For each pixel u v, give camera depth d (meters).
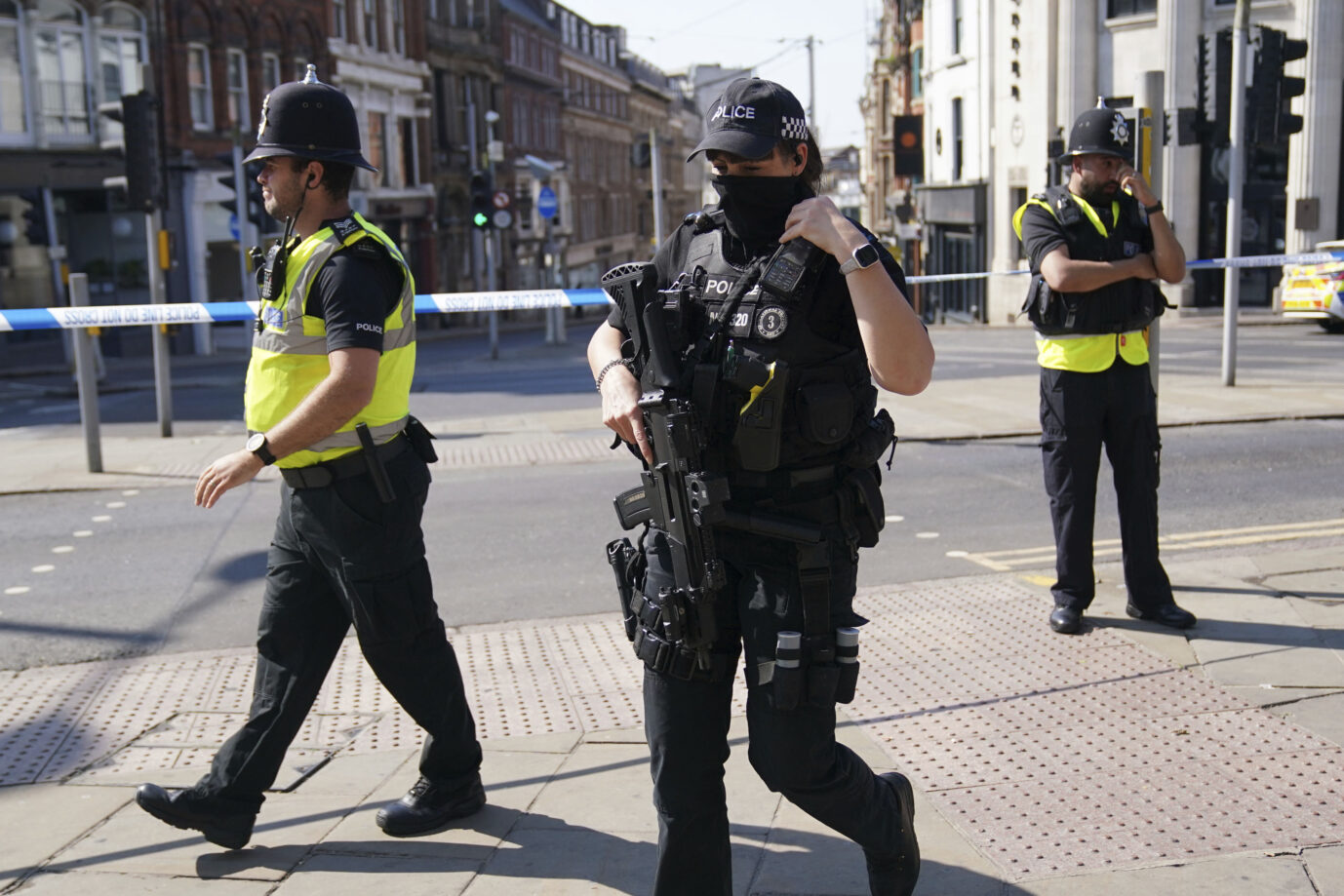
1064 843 3.30
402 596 3.39
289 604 3.44
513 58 54.56
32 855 3.44
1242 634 4.93
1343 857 3.16
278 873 3.31
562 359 24.56
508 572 6.79
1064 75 28.19
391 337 3.35
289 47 35.19
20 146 27.36
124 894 3.21
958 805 3.55
